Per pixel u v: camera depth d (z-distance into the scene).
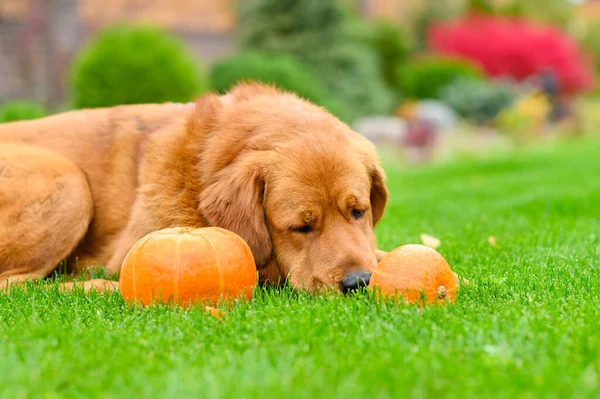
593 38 58.56
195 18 33.00
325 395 2.31
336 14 29.50
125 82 12.39
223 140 4.33
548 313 3.23
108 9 27.28
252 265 3.83
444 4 46.22
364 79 29.81
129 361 2.72
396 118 29.56
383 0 47.50
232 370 2.57
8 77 22.73
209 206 4.13
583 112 31.73
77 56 21.34
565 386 2.34
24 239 4.44
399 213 7.89
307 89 17.62
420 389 2.33
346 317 3.24
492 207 7.92
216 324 3.24
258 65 17.67
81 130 4.91
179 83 12.67
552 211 7.41
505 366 2.52
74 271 4.80
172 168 4.39
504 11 47.75
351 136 4.44
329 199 3.97
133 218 4.46
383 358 2.64
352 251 3.86
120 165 4.75
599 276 4.14
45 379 2.56
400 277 3.50
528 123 24.28
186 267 3.62
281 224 4.01
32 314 3.48
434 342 2.80
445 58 36.03
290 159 4.04
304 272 3.96
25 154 4.57
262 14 29.53
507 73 38.25
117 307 3.69
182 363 2.70
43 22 21.25
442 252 5.20
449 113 28.50
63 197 4.54
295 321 3.20
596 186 9.35
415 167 17.70
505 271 4.36
